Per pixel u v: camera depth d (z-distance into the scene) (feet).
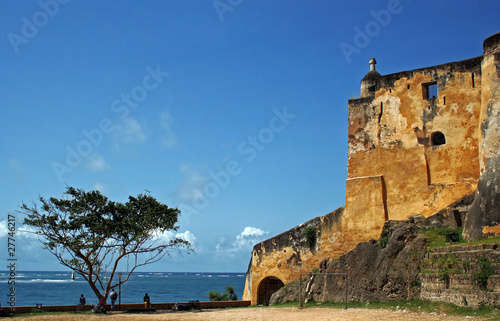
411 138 107.55
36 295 289.33
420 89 108.06
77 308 105.40
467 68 102.73
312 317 79.51
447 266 76.43
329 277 101.71
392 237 93.61
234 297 151.53
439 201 101.35
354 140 115.75
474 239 82.43
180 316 92.99
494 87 88.43
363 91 125.90
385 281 88.99
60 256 103.65
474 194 93.76
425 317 70.28
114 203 109.70
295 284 114.01
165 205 112.98
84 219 104.42
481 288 68.74
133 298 273.13
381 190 108.58
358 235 109.91
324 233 115.55
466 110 101.55
